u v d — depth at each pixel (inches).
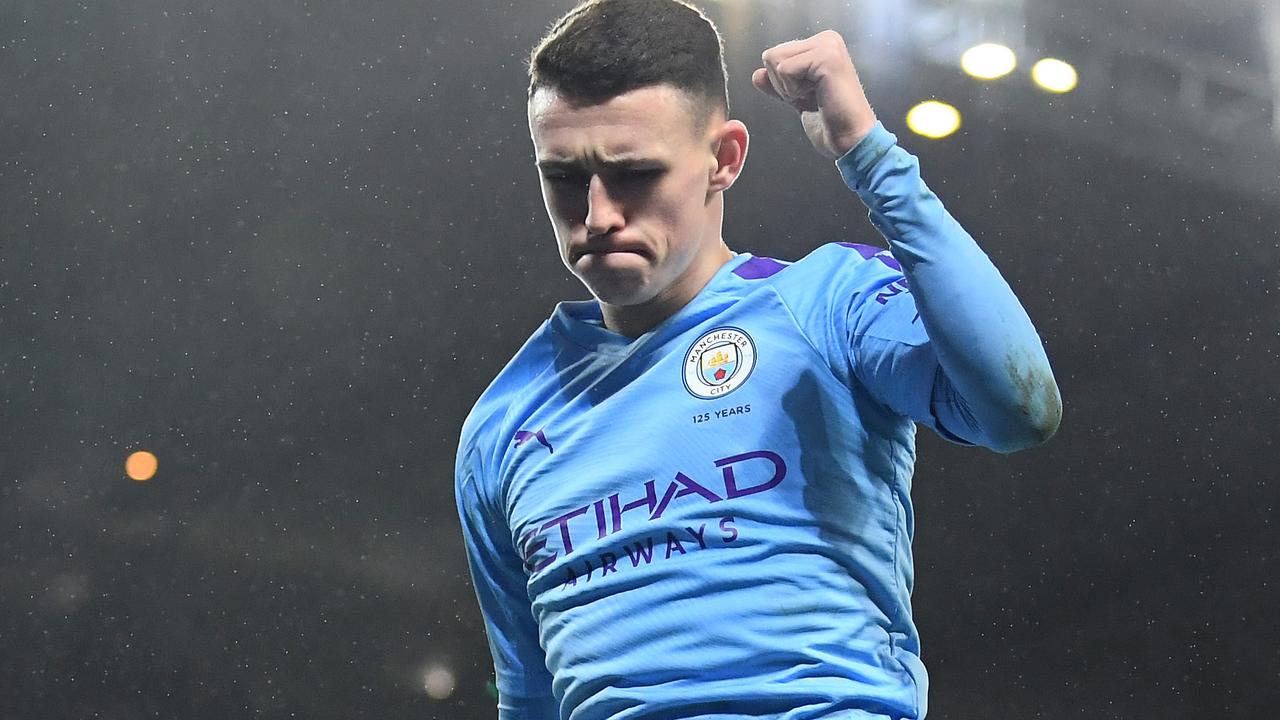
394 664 803.4
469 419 237.0
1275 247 780.6
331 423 826.2
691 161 202.4
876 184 188.2
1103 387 788.0
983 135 794.2
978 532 784.3
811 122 203.8
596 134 196.7
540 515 211.8
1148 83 788.0
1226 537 767.1
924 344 191.9
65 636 807.7
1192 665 758.5
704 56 205.6
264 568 813.2
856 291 206.5
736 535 195.2
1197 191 788.0
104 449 826.8
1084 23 784.3
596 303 231.6
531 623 238.1
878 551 200.8
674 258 203.5
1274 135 780.6
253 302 833.5
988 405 184.1
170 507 823.1
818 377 202.8
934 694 776.3
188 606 812.0
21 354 832.9
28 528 818.2
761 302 209.8
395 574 812.6
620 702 195.5
